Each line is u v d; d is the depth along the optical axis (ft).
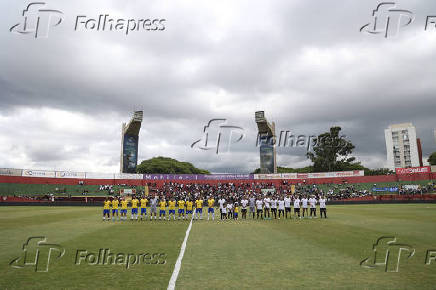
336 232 54.03
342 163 288.10
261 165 250.57
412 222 69.05
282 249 38.65
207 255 35.27
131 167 249.34
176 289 23.49
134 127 246.27
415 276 26.86
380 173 329.31
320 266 30.14
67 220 79.82
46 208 143.95
